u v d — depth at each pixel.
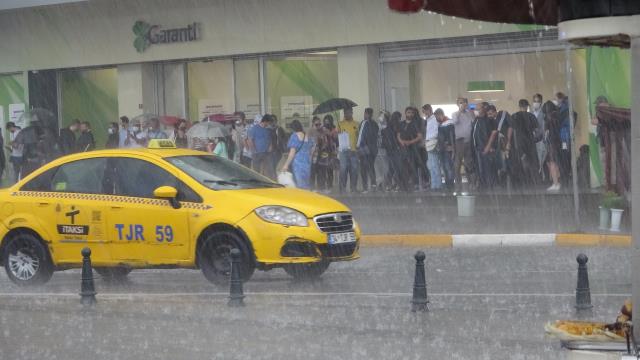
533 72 34.44
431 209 30.36
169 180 17.58
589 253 21.97
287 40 39.34
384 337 13.21
